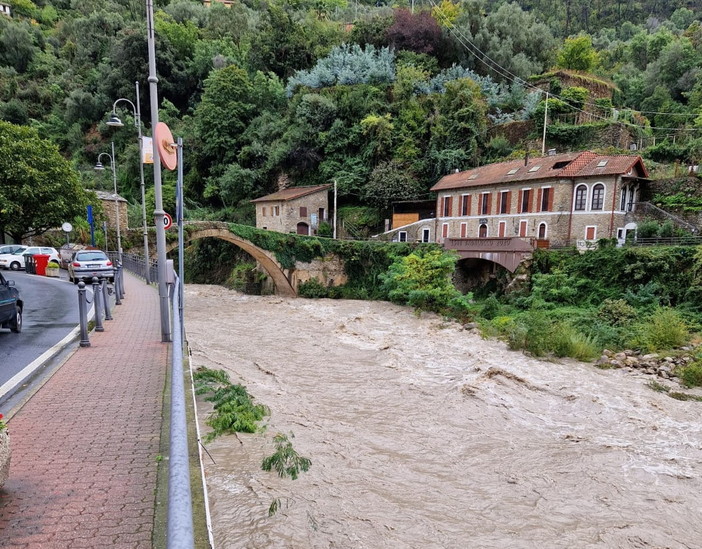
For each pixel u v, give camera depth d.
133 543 3.34
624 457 10.45
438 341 22.45
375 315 29.61
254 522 6.61
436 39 60.81
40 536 3.39
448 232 39.91
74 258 22.55
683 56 56.31
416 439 11.12
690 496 8.89
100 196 38.59
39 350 9.23
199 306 32.97
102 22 79.12
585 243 29.77
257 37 69.44
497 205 35.81
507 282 30.86
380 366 17.88
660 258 24.84
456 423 12.27
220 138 57.28
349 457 9.70
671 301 24.19
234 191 55.28
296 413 11.93
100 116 69.75
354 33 65.19
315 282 37.38
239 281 42.00
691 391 15.37
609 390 15.16
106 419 5.69
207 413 9.88
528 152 43.44
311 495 7.66
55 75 75.62
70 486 4.13
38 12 93.56
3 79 72.19
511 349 20.56
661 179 32.62
